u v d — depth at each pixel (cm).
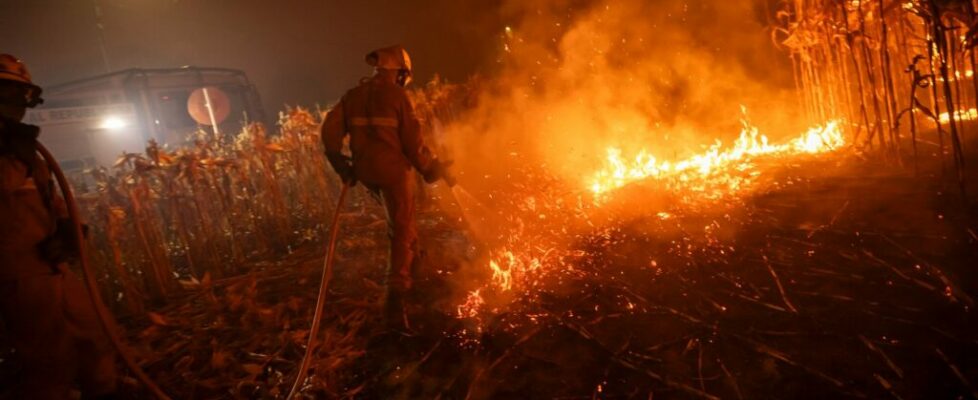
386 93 363
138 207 418
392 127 363
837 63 507
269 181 519
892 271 270
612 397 224
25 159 230
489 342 281
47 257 234
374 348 297
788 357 226
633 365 241
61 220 249
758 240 334
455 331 298
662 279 310
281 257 486
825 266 289
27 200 232
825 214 351
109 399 265
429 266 383
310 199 596
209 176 501
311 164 606
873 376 206
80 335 250
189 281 441
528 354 264
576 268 343
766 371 220
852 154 457
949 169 372
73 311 247
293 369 288
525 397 234
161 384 291
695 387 220
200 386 283
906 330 226
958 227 293
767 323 251
